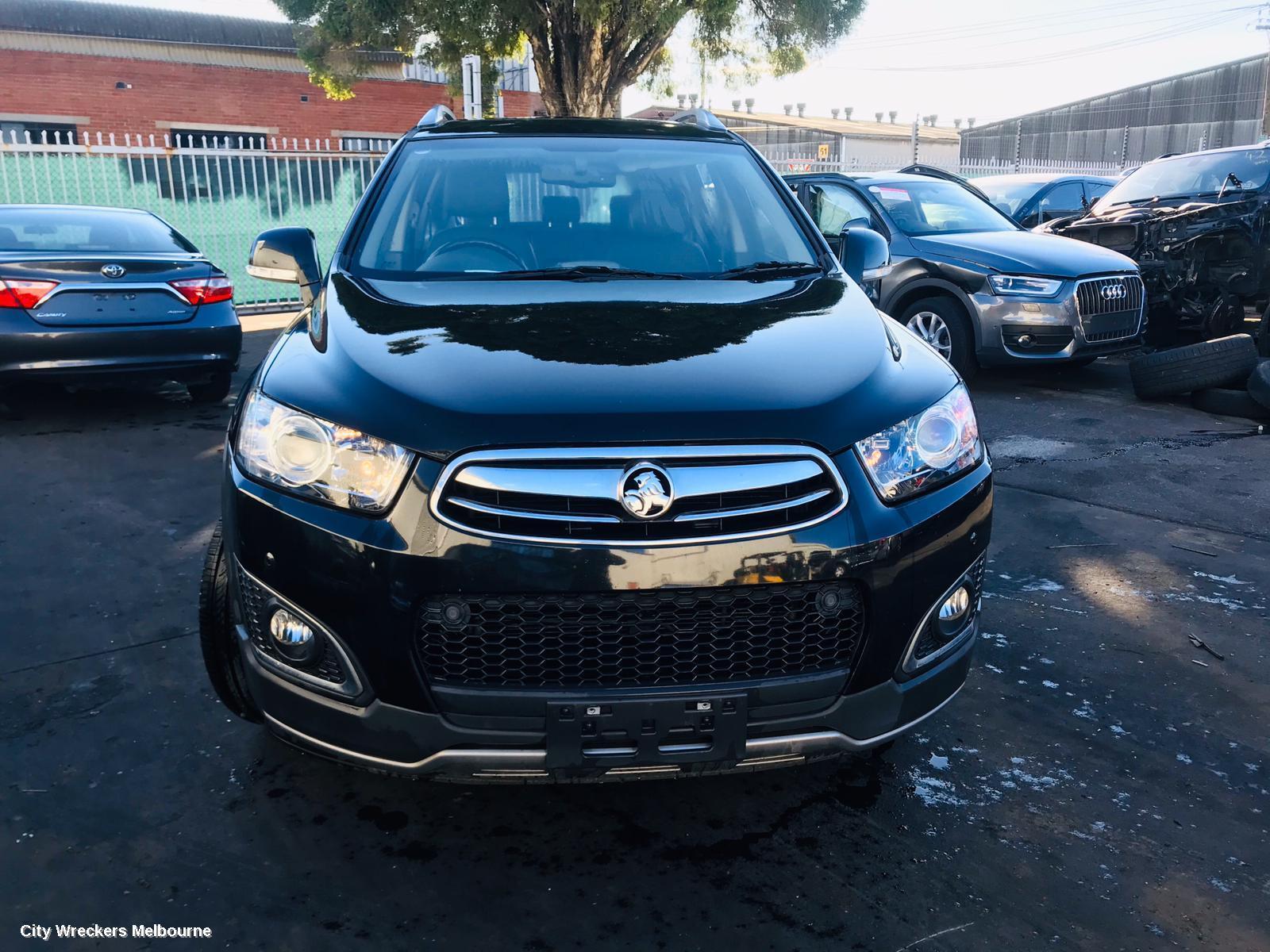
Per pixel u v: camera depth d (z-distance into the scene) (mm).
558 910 2113
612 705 1937
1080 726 2877
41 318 5918
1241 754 2738
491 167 3316
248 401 2297
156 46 18734
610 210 3182
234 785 2545
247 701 2568
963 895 2170
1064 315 6871
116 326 6105
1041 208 12328
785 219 3307
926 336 7574
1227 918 2113
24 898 2119
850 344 2371
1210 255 8391
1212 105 34906
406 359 2180
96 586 3781
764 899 2150
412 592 1918
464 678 1962
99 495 4906
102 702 2938
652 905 2131
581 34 15641
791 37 16406
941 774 2635
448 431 1940
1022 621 3562
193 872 2215
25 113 17844
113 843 2309
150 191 12773
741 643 1986
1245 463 5480
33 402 7168
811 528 1971
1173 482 5145
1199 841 2369
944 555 2143
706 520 1921
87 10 18797
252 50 19562
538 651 1939
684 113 4086
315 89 20469
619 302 2588
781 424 1994
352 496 1982
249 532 2090
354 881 2195
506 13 15547
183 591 3744
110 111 18516
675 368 2131
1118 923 2092
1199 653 3326
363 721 2016
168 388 7812
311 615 2020
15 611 3555
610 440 1911
